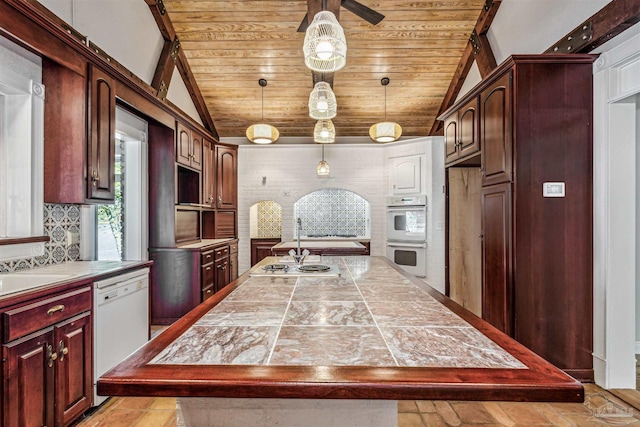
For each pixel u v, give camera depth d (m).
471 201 4.62
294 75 4.79
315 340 1.00
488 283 2.83
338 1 2.83
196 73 4.76
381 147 5.75
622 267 2.36
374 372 0.81
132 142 3.58
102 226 3.54
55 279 1.93
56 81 2.23
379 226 5.77
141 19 3.56
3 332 1.48
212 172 5.03
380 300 1.44
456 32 4.11
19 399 1.55
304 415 1.03
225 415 1.04
